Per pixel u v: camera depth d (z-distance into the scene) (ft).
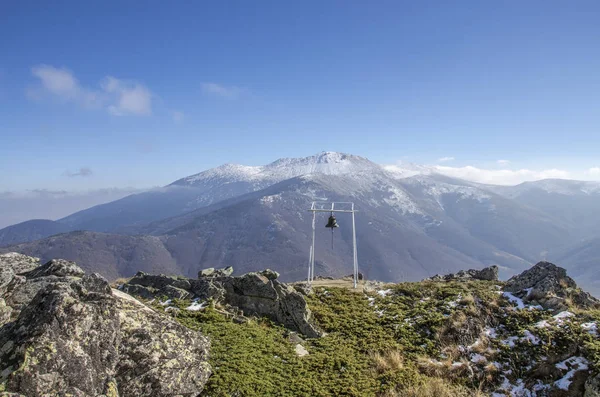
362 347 77.61
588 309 86.07
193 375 53.98
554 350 71.36
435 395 61.46
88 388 40.37
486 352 74.38
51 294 44.11
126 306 52.80
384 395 61.31
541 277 95.81
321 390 60.80
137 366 48.06
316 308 97.14
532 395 65.05
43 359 38.70
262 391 58.18
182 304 88.63
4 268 58.49
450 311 87.71
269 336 77.92
